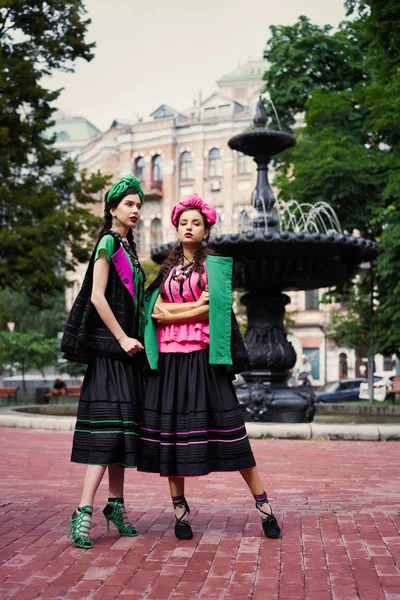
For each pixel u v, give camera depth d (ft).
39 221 82.17
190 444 14.21
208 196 173.78
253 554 13.58
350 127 70.64
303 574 12.41
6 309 146.82
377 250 37.91
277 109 77.15
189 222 14.90
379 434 33.53
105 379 14.42
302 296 161.48
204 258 14.70
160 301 14.76
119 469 15.02
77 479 23.24
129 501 19.13
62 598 11.27
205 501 19.12
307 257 36.24
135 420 14.47
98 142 190.19
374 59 67.15
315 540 14.53
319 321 159.22
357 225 69.31
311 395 39.88
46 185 84.74
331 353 158.30
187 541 14.52
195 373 14.43
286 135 39.63
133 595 11.43
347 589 11.64
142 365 14.96
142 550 13.89
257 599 11.22
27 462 27.32
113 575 12.38
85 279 14.75
